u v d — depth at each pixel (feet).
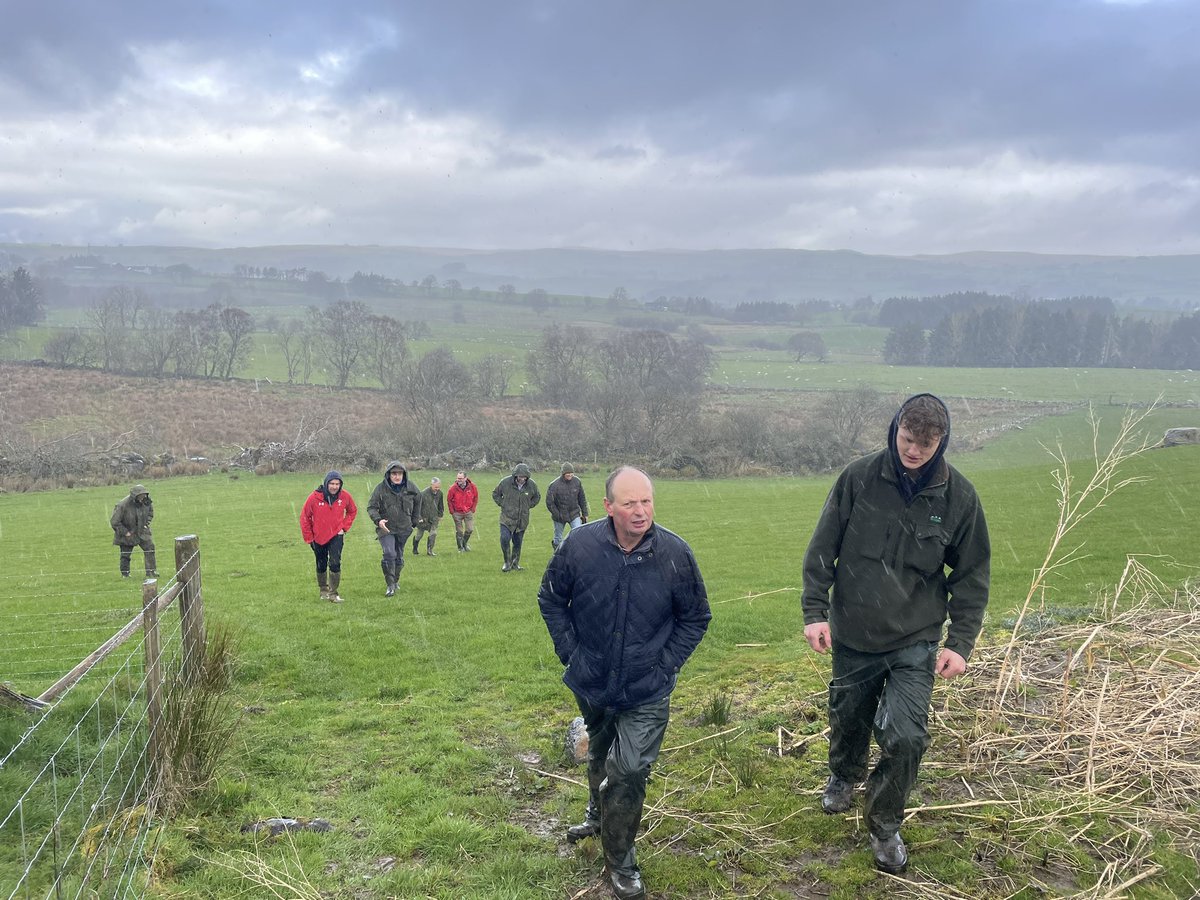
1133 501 78.33
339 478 41.50
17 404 206.69
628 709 13.58
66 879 13.80
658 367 262.67
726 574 52.01
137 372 261.03
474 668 28.45
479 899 13.38
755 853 14.23
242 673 27.27
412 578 50.08
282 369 327.47
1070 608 28.09
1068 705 18.06
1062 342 510.99
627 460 176.24
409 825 16.05
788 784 16.65
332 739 21.31
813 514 92.68
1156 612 24.13
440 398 184.55
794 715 20.33
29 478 135.74
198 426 202.18
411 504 44.37
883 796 13.30
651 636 13.55
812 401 286.66
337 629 34.47
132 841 15.06
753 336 649.20
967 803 15.06
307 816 16.70
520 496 52.70
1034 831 14.29
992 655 21.53
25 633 37.04
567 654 13.99
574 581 13.69
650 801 16.37
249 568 57.67
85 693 22.98
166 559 64.54
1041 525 66.39
